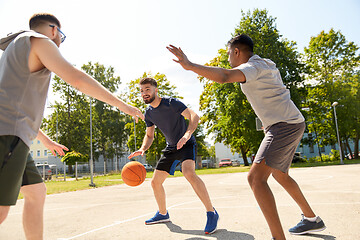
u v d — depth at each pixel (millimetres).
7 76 1670
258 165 2430
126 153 58469
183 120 3963
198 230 3443
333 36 34125
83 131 51188
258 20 28734
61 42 2084
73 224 4145
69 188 13016
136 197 7875
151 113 4031
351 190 6520
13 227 4070
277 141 2455
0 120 1600
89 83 1737
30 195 2123
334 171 14789
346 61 33844
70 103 51969
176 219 4168
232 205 5262
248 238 2945
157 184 3941
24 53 1678
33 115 1759
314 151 52375
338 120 34094
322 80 34625
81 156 25750
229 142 32156
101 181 19281
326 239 2783
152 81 3930
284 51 28156
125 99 51938
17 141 1632
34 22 1915
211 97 33031
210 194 7469
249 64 2439
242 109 26953
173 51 1947
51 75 1880
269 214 2270
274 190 7391
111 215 4855
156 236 3219
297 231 3021
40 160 63250
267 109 2553
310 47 35281
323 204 4762
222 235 3121
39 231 2127
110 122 53938
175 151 3873
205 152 66875
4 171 1589
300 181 9977
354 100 33312
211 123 34438
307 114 30484
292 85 27625
